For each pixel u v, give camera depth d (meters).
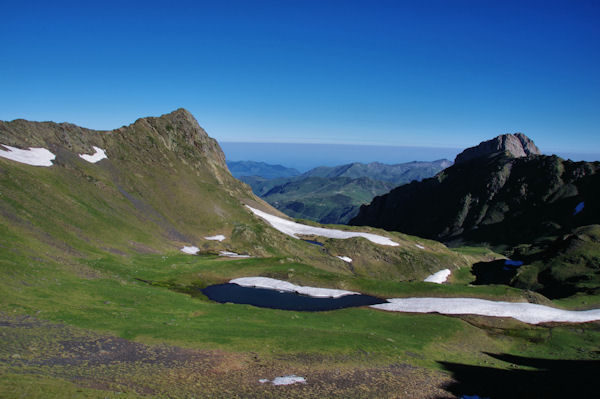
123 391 27.50
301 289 90.12
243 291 86.50
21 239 67.81
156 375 32.72
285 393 33.28
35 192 92.19
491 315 77.69
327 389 35.59
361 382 38.50
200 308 64.25
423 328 65.88
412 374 43.16
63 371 29.47
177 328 48.44
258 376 36.53
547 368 52.44
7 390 22.25
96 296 56.84
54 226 84.06
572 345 64.56
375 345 52.03
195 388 31.33
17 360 29.66
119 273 76.88
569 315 79.38
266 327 55.31
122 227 110.88
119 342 39.84
